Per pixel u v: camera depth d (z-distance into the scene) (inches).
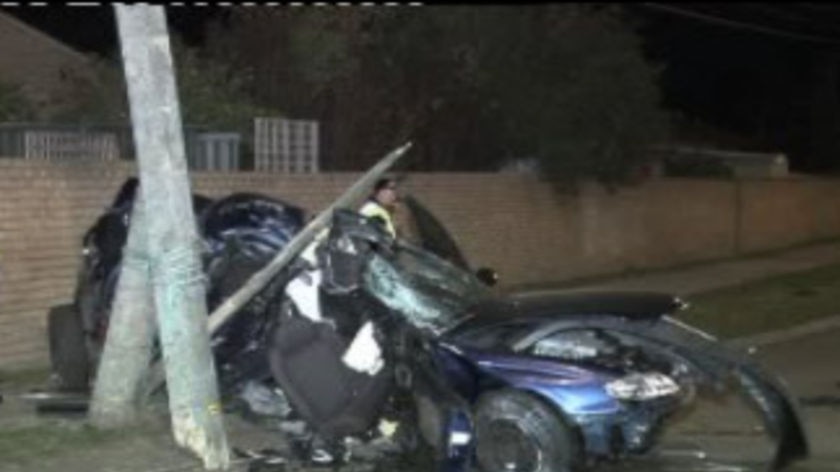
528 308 348.2
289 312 354.6
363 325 347.9
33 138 592.4
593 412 330.6
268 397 378.0
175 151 354.3
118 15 352.8
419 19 867.4
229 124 745.6
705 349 348.5
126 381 387.2
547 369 335.0
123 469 346.6
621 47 913.5
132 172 572.1
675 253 1060.5
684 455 379.2
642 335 345.4
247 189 654.5
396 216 662.5
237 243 423.2
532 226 882.8
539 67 888.9
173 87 355.6
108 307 441.7
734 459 376.5
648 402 336.2
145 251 382.3
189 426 350.9
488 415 337.4
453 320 352.2
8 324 516.1
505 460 335.9
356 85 848.9
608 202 962.7
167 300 351.9
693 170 1195.3
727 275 970.7
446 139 899.4
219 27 875.4
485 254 836.0
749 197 1197.7
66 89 767.1
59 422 397.4
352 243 351.3
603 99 898.7
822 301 791.7
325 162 832.3
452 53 873.5
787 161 1734.7
